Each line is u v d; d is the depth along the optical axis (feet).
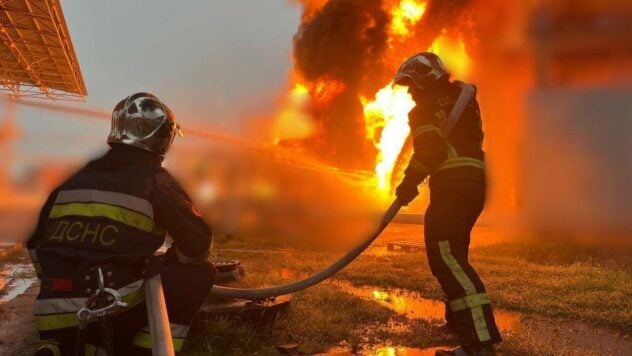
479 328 9.47
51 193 6.91
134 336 6.79
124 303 6.13
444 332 12.10
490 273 19.84
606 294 15.70
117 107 7.12
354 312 13.74
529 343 11.16
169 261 7.30
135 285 6.51
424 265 22.06
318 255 24.90
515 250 25.44
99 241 6.36
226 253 24.97
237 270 13.17
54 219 6.62
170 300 7.07
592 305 14.40
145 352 6.76
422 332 12.16
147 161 6.93
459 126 10.48
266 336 11.73
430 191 10.63
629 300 14.78
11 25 57.36
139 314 6.73
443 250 10.11
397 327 12.65
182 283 7.15
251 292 10.75
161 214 6.73
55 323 6.27
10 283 18.11
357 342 11.41
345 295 15.46
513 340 11.28
